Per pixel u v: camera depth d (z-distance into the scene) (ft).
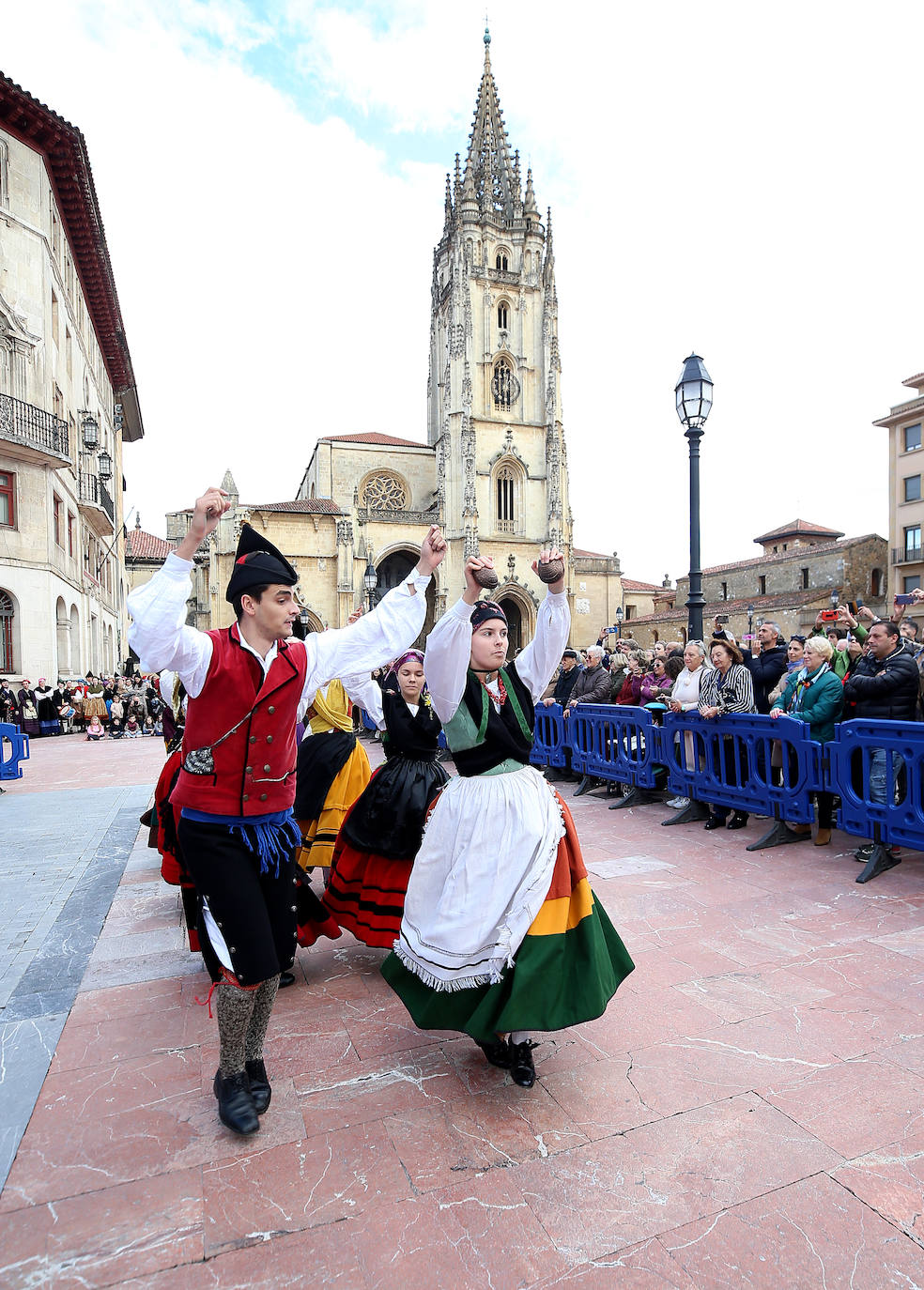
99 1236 6.39
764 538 205.67
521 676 9.20
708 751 21.01
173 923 14.79
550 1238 6.25
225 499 7.49
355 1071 9.08
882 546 155.02
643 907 14.61
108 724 75.61
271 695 7.80
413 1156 7.39
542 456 168.04
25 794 32.89
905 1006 10.30
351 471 171.63
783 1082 8.54
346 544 152.87
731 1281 5.77
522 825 8.23
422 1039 9.89
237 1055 7.99
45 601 72.08
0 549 68.23
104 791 33.40
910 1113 7.88
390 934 11.61
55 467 73.15
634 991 10.98
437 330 180.65
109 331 114.21
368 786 11.92
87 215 85.81
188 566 7.47
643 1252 6.07
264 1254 6.16
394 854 11.45
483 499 162.20
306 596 154.30
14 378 69.67
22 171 71.36
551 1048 9.45
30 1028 10.34
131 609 7.22
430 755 11.89
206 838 7.92
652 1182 6.91
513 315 167.94
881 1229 6.28
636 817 23.09
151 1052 9.67
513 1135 7.68
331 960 12.92
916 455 135.54
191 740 7.93
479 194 169.58
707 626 167.22
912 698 18.11
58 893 16.97
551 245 170.30
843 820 17.17
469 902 8.11
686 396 29.91
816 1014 10.12
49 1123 8.08
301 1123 8.00
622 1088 8.48
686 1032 9.74
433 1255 6.10
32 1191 6.98
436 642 8.34
